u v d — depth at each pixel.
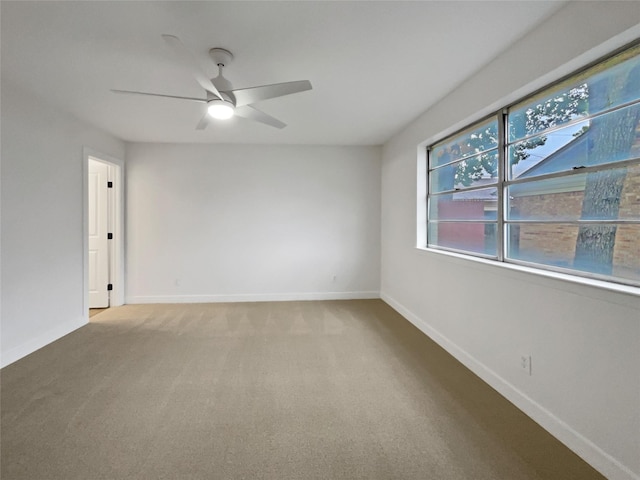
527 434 1.86
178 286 4.89
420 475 1.57
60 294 3.43
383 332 3.59
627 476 1.46
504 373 2.27
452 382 2.47
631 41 1.56
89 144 3.91
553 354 1.85
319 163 5.03
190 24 1.95
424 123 3.52
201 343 3.27
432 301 3.39
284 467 1.62
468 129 2.98
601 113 1.74
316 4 1.78
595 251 1.78
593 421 1.61
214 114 2.32
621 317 1.48
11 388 2.37
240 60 2.37
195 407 2.13
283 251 5.02
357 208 5.09
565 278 1.78
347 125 3.99
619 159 1.66
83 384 2.43
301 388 2.38
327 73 2.58
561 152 2.02
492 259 2.65
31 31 2.02
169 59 2.36
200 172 4.88
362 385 2.43
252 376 2.57
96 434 1.85
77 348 3.13
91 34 2.06
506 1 1.75
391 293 4.70
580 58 1.72
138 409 2.11
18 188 2.90
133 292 4.84
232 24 1.95
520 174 2.37
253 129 4.13
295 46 2.19
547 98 2.12
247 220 4.97
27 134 2.98
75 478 1.54
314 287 5.07
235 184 4.94
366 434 1.87
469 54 2.30
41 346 3.15
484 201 2.80
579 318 1.69
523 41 2.09
